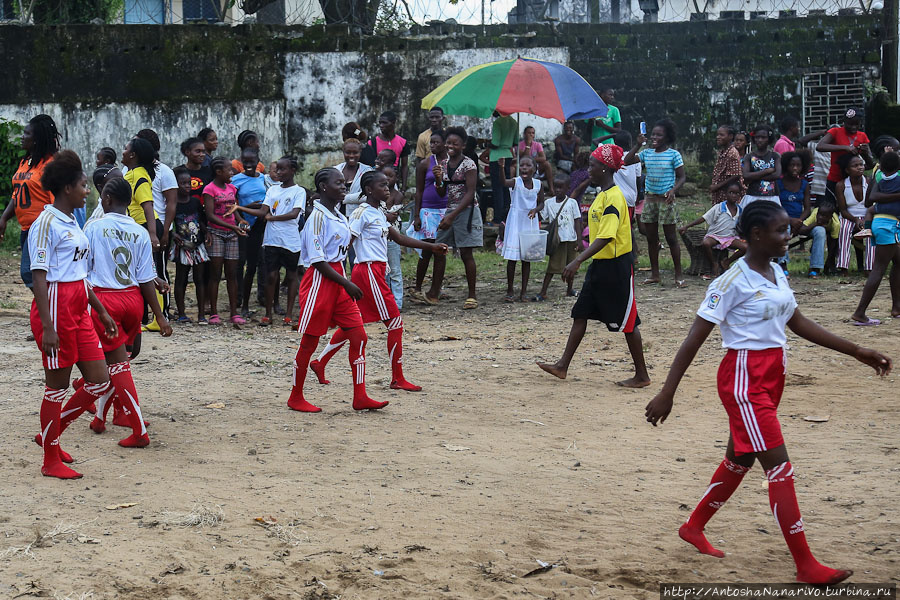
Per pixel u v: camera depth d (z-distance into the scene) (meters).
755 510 5.46
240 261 11.85
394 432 7.01
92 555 4.61
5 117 17.36
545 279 13.07
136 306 6.57
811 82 21.23
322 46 18.94
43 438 5.80
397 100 19.44
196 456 6.30
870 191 10.88
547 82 13.49
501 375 8.94
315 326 7.43
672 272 14.62
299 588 4.36
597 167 8.24
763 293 4.57
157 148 10.01
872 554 4.74
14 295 12.45
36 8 20.36
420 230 12.88
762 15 25.59
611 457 6.44
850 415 7.37
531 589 4.38
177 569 4.48
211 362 9.30
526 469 6.18
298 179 19.08
